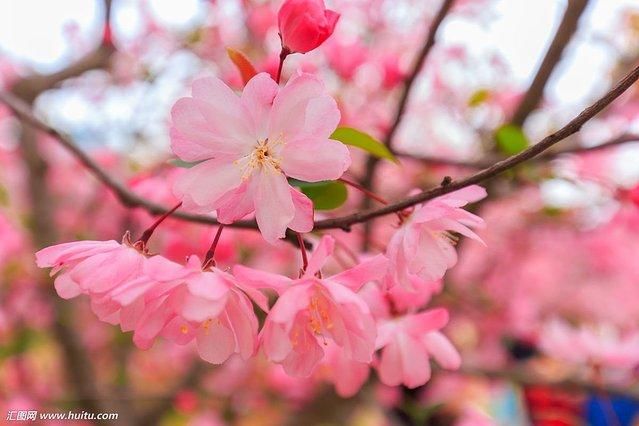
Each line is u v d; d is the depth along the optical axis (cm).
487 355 70
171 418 70
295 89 20
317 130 20
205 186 20
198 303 19
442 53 63
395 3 63
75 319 60
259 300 20
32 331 66
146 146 68
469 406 55
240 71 23
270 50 54
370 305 25
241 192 20
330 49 47
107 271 20
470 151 64
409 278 22
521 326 68
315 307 20
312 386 66
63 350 59
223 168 20
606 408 45
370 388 49
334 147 19
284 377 63
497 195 45
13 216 63
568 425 51
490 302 71
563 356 45
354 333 20
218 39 64
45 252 21
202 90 20
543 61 38
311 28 21
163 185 32
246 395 70
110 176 30
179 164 24
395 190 61
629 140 36
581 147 36
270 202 20
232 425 71
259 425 71
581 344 44
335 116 20
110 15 57
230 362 70
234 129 20
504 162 19
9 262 62
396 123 38
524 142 36
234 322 20
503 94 60
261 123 20
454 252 22
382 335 25
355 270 20
